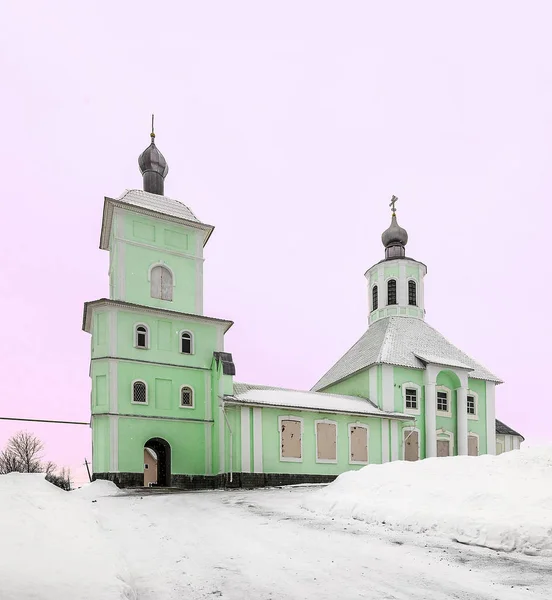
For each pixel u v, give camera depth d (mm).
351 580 8500
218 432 29766
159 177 35062
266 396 32375
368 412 35094
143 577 8727
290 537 12062
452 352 42906
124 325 28828
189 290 32156
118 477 26609
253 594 7797
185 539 11906
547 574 8797
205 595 7770
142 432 28031
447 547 10898
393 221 48188
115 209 30609
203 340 31516
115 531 12938
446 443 39344
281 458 31188
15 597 5746
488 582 8375
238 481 29281
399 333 42156
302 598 7605
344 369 42469
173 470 28672
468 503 13047
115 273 30484
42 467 58469
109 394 27500
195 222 32688
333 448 33469
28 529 8469
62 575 6695
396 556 10102
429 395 38625
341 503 15805
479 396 41938
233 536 12242
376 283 46750
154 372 29219
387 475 17281
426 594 7770
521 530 10750
